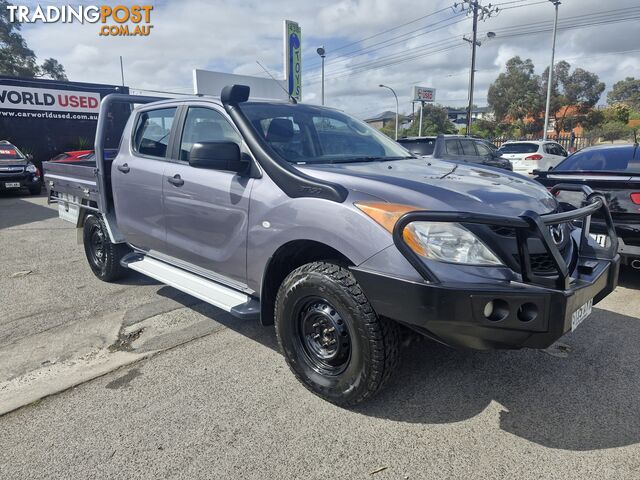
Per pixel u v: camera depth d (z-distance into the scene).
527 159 15.77
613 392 2.92
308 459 2.35
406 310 2.34
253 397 2.90
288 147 3.25
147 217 4.12
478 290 2.23
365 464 2.31
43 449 2.44
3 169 14.00
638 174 4.62
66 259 6.39
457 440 2.49
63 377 3.19
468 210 2.44
